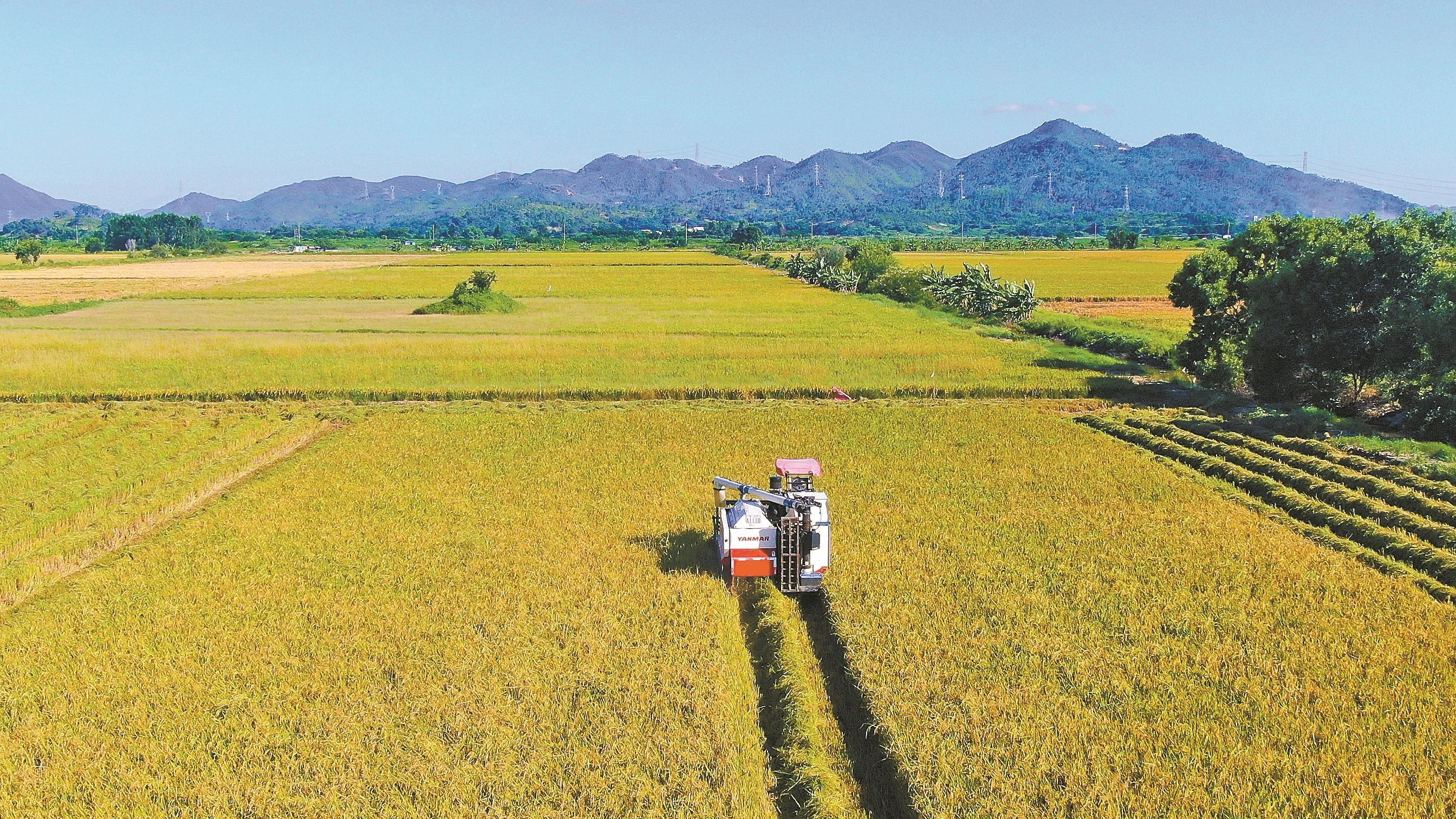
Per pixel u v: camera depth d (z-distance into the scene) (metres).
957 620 15.91
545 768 11.89
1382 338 32.69
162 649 15.34
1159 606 16.61
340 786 11.62
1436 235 34.31
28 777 11.93
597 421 33.69
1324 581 17.83
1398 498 23.20
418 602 17.08
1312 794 11.25
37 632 16.05
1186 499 23.52
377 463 27.62
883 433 31.42
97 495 24.50
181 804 11.41
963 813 11.02
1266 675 14.14
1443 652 14.86
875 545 19.86
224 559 19.50
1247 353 37.50
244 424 33.28
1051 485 24.72
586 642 15.25
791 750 12.59
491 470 26.75
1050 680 13.93
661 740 12.44
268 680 14.23
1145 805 11.02
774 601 17.20
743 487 18.19
